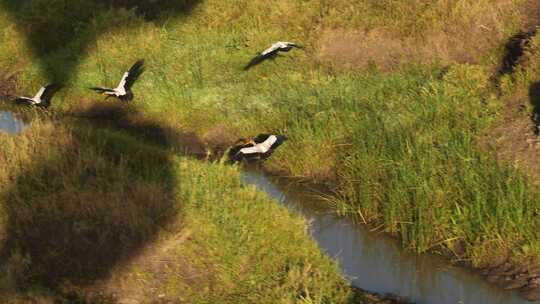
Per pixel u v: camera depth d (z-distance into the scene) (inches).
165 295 483.5
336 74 871.1
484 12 903.1
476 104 735.7
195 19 1067.3
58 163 597.6
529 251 538.9
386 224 610.9
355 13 965.8
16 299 468.8
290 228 542.3
